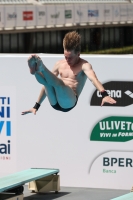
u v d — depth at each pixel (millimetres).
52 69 21297
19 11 122812
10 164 22234
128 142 21281
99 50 151000
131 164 21328
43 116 21781
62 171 21844
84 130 21547
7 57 21750
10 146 22172
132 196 18094
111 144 21422
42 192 20938
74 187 21797
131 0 159250
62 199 20016
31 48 131000
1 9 118938
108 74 21156
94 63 21141
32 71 18391
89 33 153250
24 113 21906
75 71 20969
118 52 150500
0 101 22062
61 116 21641
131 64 21000
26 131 21984
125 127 21250
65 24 137500
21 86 21828
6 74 21875
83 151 21625
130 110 21172
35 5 127188
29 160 22078
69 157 21750
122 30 168500
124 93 21141
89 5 144125
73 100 21141
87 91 21219
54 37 141375
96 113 21375
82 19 142750
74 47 20469
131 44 168875
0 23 118938
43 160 21984
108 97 19969
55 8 133625
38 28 128500
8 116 22062
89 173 21672
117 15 153875
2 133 22188
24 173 20391
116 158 21438
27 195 20656
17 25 122688
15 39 126812
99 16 147875
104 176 21578
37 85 21703
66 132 21672
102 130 21438
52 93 21000
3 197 19188
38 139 21938
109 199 19953
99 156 21562
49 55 21281
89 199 19953
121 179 21469
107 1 152500
